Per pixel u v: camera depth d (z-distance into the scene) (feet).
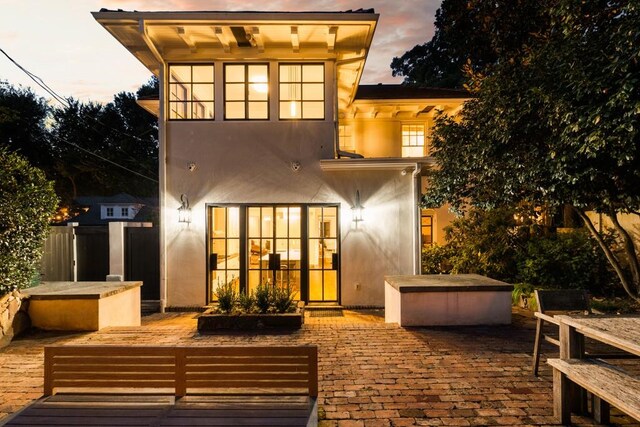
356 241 31.42
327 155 31.45
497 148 18.60
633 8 13.10
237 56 31.42
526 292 27.40
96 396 9.96
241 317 21.89
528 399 12.99
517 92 17.34
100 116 85.61
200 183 31.42
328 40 29.58
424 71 92.27
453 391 13.62
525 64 18.81
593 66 14.44
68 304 21.62
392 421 11.57
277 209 31.71
